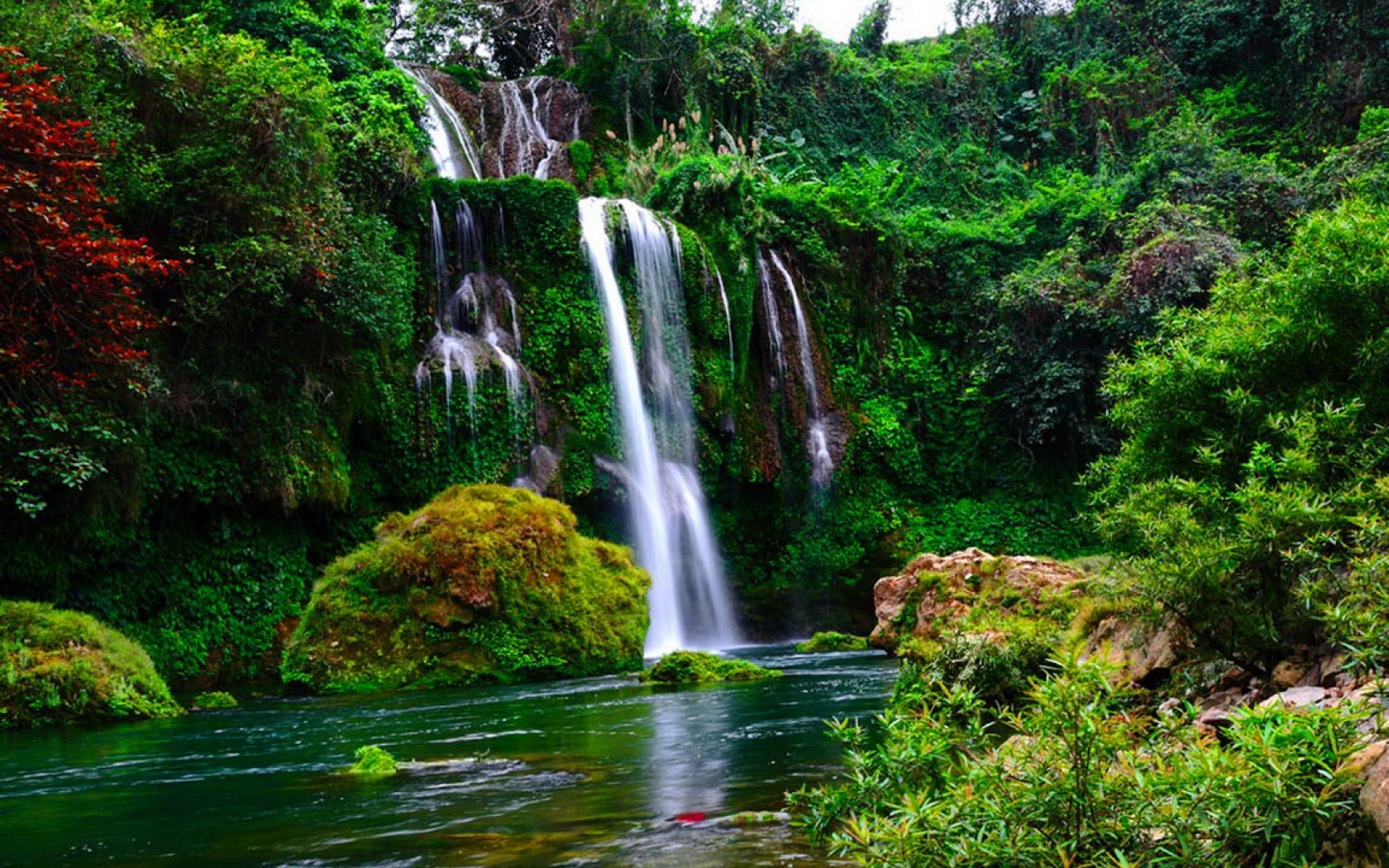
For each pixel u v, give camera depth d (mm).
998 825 2531
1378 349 5629
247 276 14617
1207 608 5078
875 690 9859
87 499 12781
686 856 3705
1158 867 2361
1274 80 35844
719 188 25359
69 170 11234
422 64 31469
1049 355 27516
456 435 19078
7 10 13156
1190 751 2568
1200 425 6465
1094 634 7070
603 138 31000
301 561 16641
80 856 4141
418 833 4293
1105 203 29344
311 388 16281
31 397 11781
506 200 21766
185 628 14688
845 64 38562
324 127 17047
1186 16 38406
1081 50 40219
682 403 22938
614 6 31734
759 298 25578
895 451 26938
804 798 3430
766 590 24141
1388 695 2869
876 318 28453
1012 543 27047
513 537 14039
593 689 11609
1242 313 6848
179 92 14789
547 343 21172
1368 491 4852
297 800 5238
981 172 37250
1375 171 24906
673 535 21703
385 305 17250
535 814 4605
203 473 14727
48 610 10797
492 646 13195
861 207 29000
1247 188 27766
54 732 9078
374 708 10477
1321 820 2426
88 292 11484
